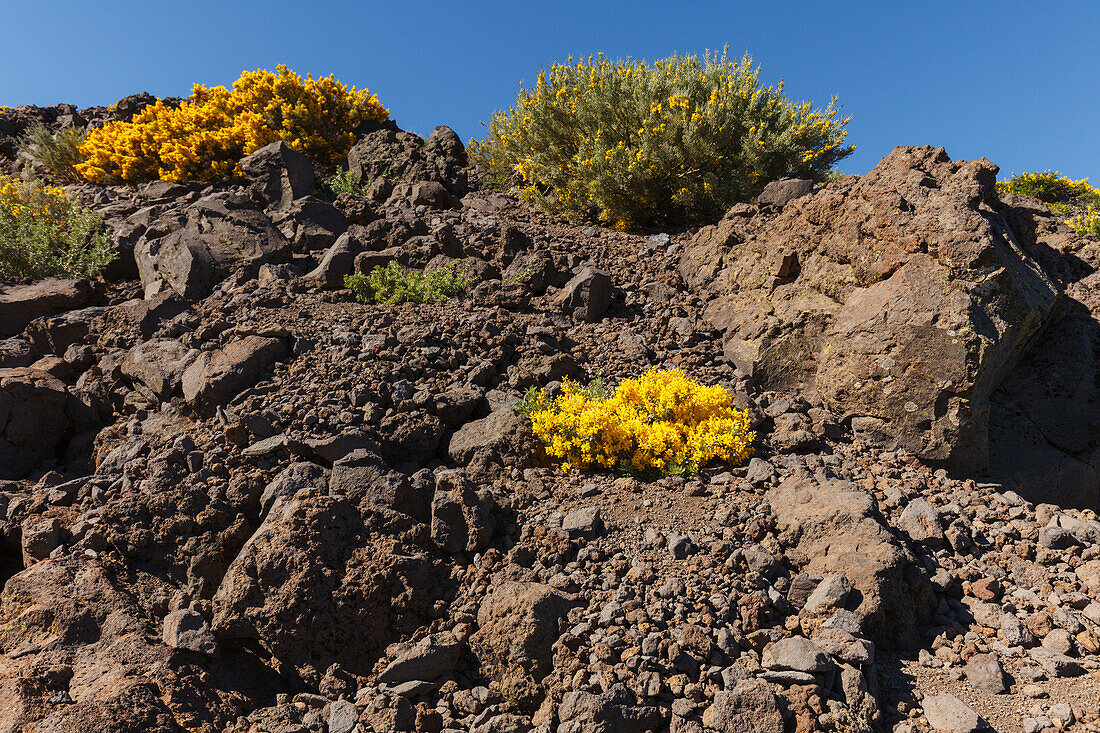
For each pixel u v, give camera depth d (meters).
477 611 4.21
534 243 10.01
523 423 5.86
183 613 4.05
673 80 12.12
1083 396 6.90
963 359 6.12
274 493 4.71
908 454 6.41
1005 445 6.75
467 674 3.94
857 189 7.80
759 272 8.38
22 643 3.78
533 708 3.74
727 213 9.66
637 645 3.88
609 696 3.53
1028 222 8.95
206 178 13.20
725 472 5.86
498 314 7.83
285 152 11.18
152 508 4.67
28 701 3.35
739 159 11.49
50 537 4.52
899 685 4.00
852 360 6.79
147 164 13.77
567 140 12.84
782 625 4.23
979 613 4.62
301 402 5.75
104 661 3.68
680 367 7.45
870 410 6.63
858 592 4.36
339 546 4.38
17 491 5.25
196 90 16.64
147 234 9.08
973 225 6.60
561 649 3.85
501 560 4.58
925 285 6.55
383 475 4.96
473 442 5.70
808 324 7.43
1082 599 4.64
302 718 3.65
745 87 11.92
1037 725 3.65
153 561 4.54
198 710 3.55
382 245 9.95
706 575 4.47
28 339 7.45
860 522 4.81
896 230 7.04
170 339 6.89
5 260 8.80
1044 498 6.42
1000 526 5.55
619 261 9.90
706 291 8.93
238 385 5.97
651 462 5.83
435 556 4.58
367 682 3.90
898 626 4.41
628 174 11.27
